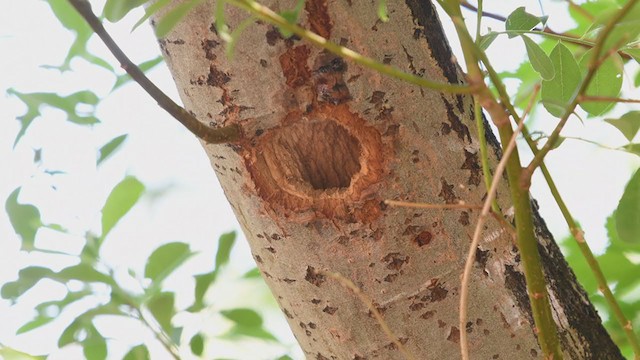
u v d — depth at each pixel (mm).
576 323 1507
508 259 1475
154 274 1677
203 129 1400
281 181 1451
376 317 1454
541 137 1429
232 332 1862
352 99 1430
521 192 1374
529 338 1478
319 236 1452
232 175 1463
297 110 1433
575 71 1505
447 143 1452
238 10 1418
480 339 1469
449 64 1467
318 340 1493
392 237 1449
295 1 1419
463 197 1457
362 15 1429
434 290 1460
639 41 1506
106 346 1672
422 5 1462
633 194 1465
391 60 1437
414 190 1446
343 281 1429
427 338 1468
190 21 1428
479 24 1423
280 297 1501
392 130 1438
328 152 1452
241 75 1430
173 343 1653
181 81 1456
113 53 1343
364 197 1442
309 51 1423
